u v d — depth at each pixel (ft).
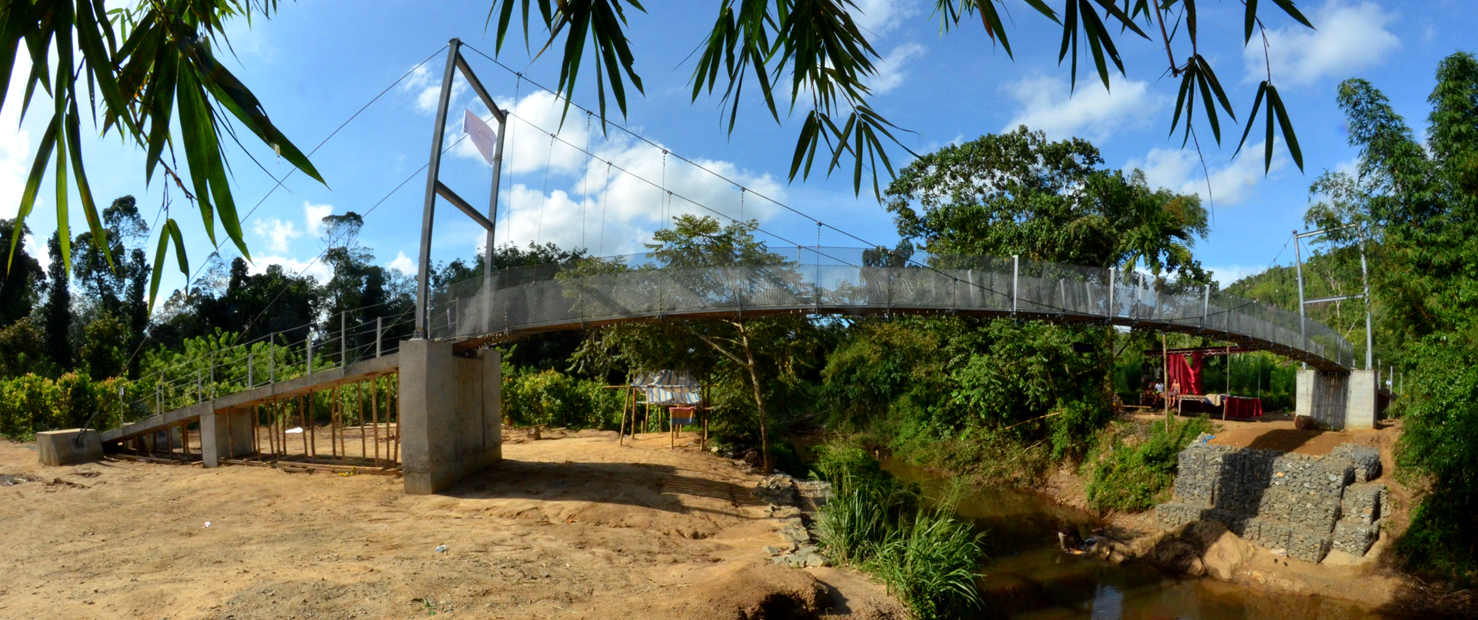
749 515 41.50
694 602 23.44
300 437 71.87
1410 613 38.91
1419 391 49.75
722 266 41.88
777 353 64.54
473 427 48.34
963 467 74.33
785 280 41.39
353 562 27.27
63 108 6.09
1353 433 55.21
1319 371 60.80
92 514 36.99
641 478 47.93
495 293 45.21
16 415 69.41
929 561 29.96
